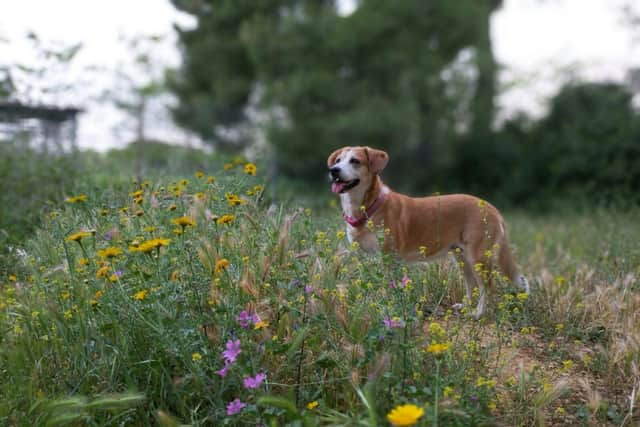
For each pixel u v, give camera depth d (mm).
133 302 3621
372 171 5348
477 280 5312
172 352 3393
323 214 7297
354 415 3201
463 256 5531
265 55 20266
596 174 18672
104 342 3701
